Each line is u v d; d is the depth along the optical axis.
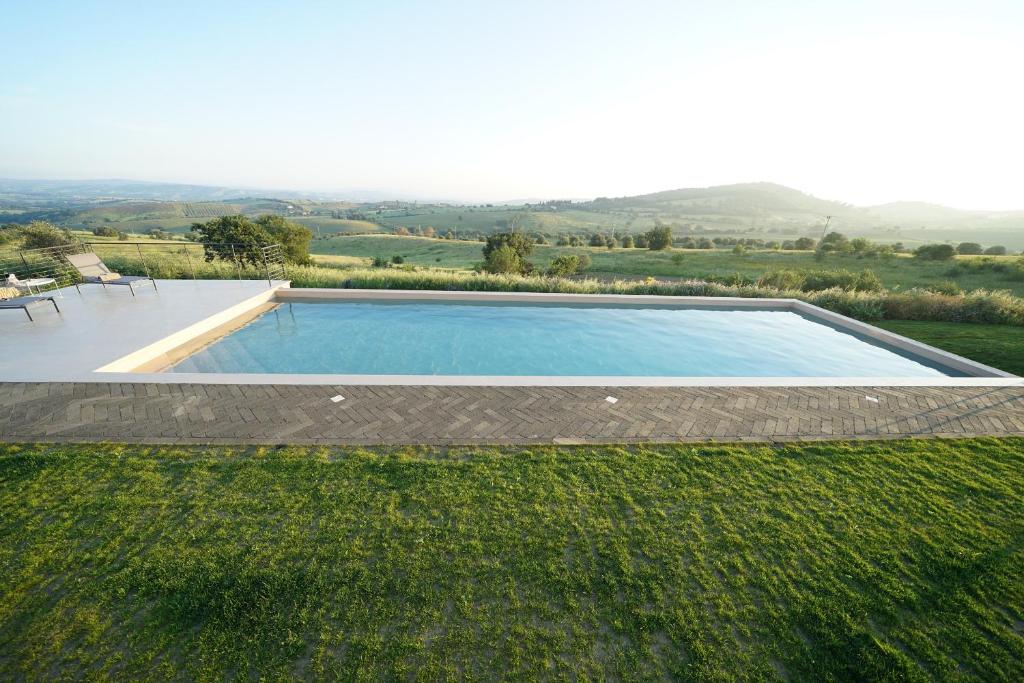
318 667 2.24
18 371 5.67
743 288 13.95
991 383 6.18
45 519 3.21
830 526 3.34
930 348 8.60
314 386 5.42
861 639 2.45
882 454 4.37
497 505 3.45
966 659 2.36
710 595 2.71
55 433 4.32
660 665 2.29
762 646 2.40
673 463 4.09
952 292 13.84
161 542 3.02
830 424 4.98
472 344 9.13
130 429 4.42
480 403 5.15
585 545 3.08
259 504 3.40
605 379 5.89
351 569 2.82
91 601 2.59
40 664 2.23
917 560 3.03
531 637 2.41
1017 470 4.15
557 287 13.63
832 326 10.87
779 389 5.83
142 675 2.20
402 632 2.43
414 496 3.53
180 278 13.19
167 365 7.25
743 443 4.52
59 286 10.68
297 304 11.22
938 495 3.76
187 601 2.59
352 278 13.55
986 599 2.74
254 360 7.81
